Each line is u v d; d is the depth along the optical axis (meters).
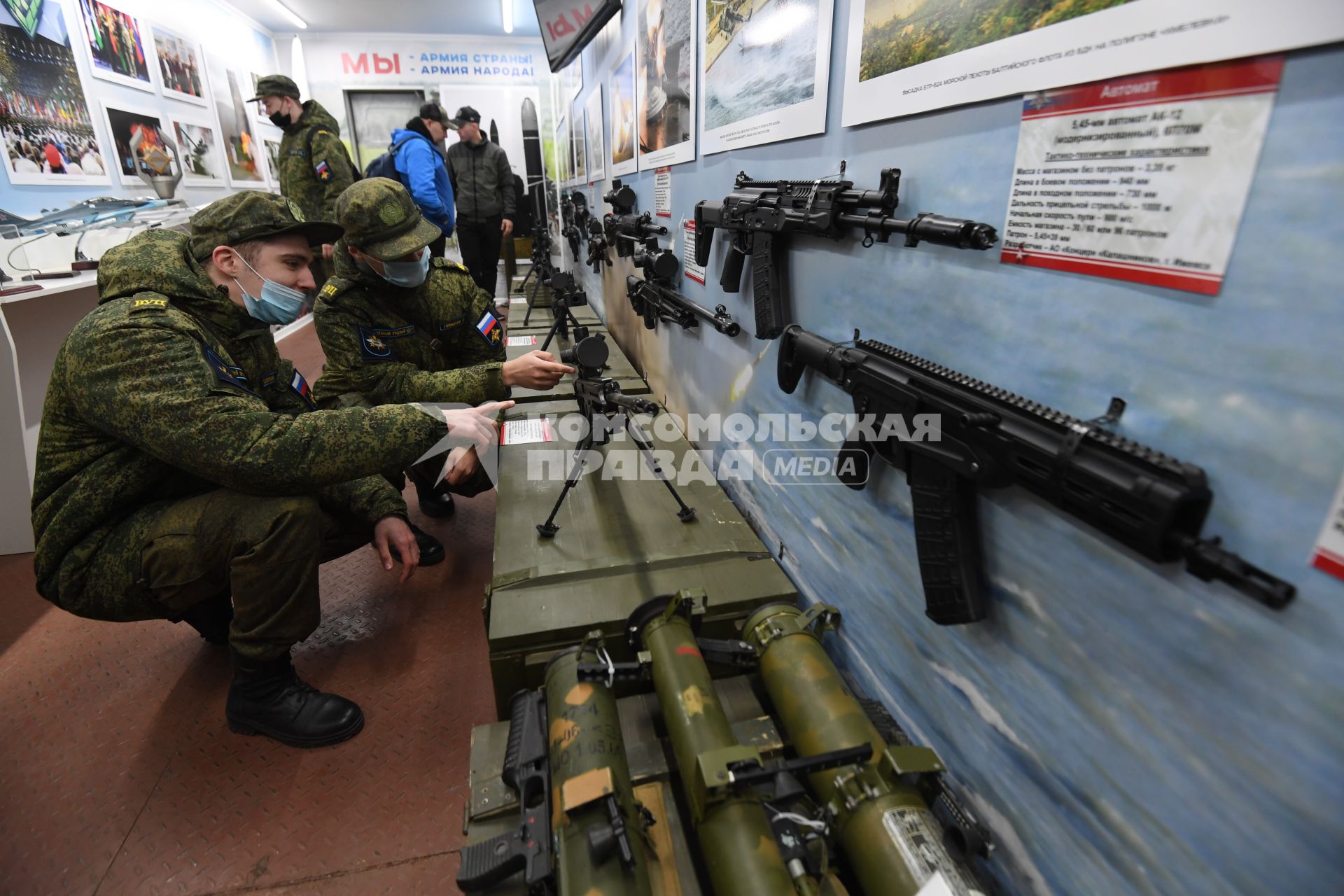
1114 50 0.68
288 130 4.37
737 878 0.90
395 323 2.41
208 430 1.42
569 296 3.61
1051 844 0.94
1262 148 0.57
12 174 3.10
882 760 0.99
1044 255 0.82
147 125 4.46
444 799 1.55
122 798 1.55
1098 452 0.74
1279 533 0.59
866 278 1.24
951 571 1.02
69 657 2.03
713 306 2.16
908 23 1.02
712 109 1.97
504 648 1.40
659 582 1.58
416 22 7.08
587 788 0.97
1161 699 0.74
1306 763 0.59
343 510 1.99
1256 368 0.60
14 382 2.48
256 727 1.70
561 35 4.18
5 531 2.61
